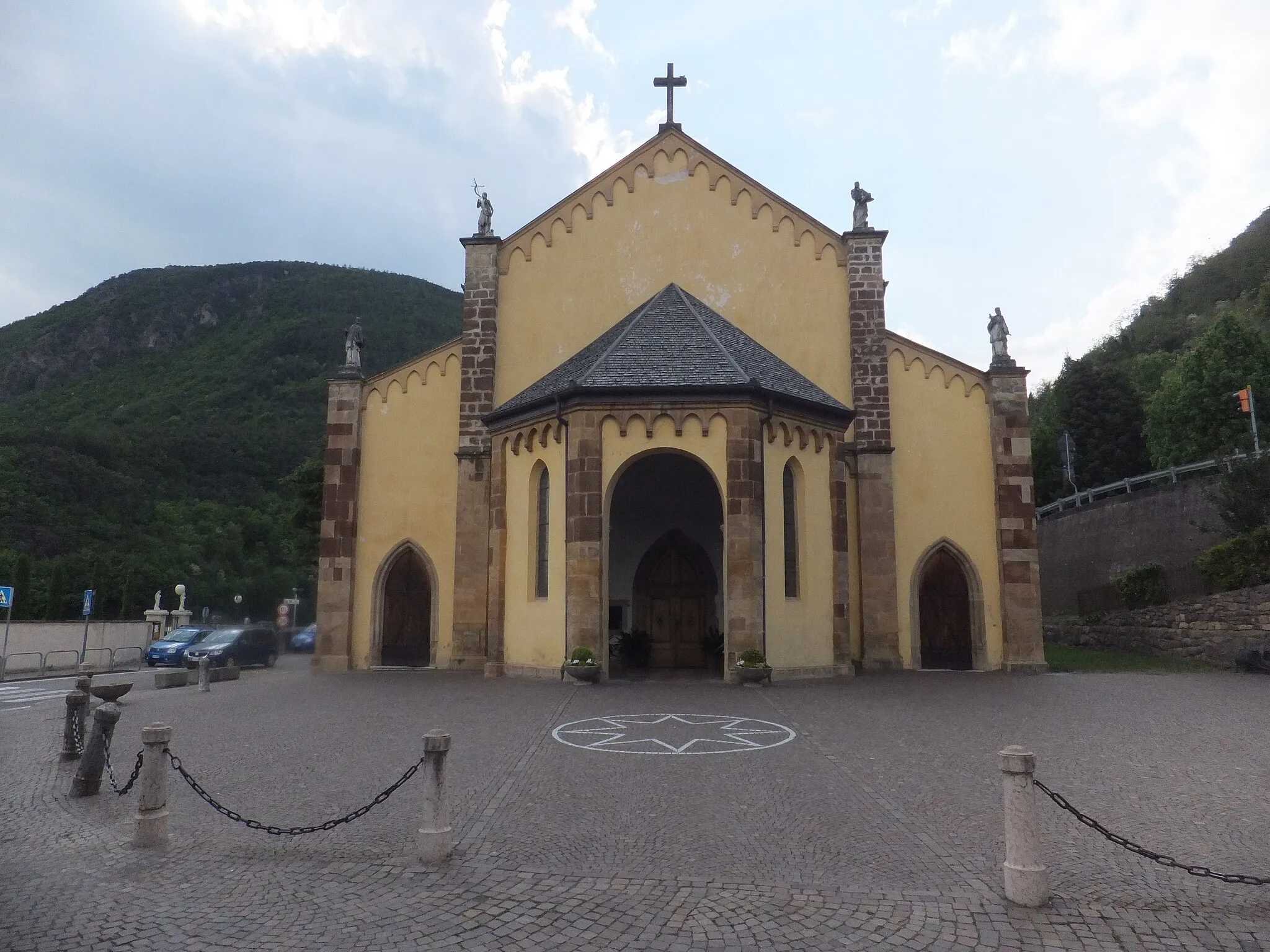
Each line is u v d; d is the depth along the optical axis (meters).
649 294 24.34
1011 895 5.98
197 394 98.12
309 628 42.91
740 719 13.58
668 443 18.83
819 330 23.84
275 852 7.20
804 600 19.69
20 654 29.45
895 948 5.32
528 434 20.55
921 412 23.36
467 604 22.77
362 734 12.51
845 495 20.98
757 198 24.53
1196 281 85.00
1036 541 22.50
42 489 62.69
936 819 7.99
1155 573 27.25
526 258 24.64
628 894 6.17
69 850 7.36
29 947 5.40
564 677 18.41
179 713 15.16
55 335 112.31
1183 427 44.00
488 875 6.55
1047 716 13.85
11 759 11.59
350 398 24.20
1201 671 21.52
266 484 80.44
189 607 59.47
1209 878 6.29
